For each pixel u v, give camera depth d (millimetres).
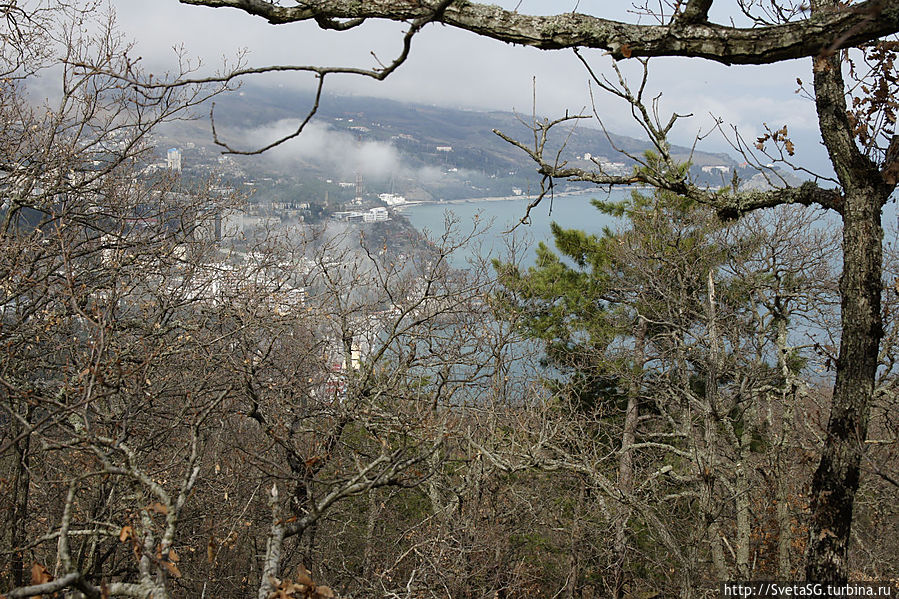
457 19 2889
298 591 2805
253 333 8852
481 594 9750
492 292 14180
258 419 7844
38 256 7945
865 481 10391
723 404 10656
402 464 4738
